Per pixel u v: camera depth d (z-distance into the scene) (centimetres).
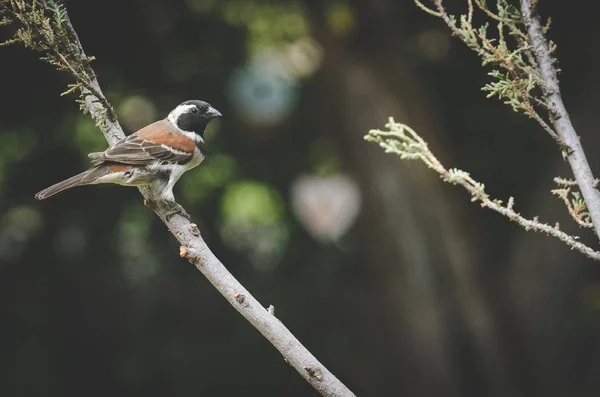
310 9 1385
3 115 1321
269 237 1566
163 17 1357
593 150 1258
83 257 1445
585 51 1303
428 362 1332
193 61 1434
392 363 1377
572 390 1306
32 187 1412
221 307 1465
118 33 1309
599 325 1316
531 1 515
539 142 1375
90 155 645
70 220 1433
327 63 1400
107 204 1432
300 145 1562
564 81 1331
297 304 1468
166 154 674
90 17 1266
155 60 1381
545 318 1313
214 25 1416
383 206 1361
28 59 1220
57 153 1410
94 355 1398
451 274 1330
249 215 1567
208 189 1518
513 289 1332
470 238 1346
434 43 1395
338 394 473
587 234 1270
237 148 1528
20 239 1420
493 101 1377
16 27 1095
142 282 1473
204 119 721
